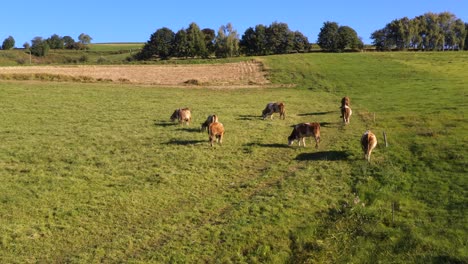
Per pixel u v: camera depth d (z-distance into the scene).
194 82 59.50
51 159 25.00
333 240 16.34
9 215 18.08
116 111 38.97
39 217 18.03
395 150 24.52
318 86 55.28
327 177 21.42
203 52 130.62
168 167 23.56
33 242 16.28
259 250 15.82
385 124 31.44
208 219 18.00
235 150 26.44
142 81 60.56
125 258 15.41
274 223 17.27
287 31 134.12
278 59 82.25
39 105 40.62
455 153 22.64
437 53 87.44
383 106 39.06
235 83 60.09
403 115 33.94
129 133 30.86
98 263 15.13
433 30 131.50
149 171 22.98
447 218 16.89
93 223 17.66
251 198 19.62
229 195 20.22
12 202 19.17
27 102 41.66
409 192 19.38
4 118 35.34
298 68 69.94
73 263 15.05
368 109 38.38
